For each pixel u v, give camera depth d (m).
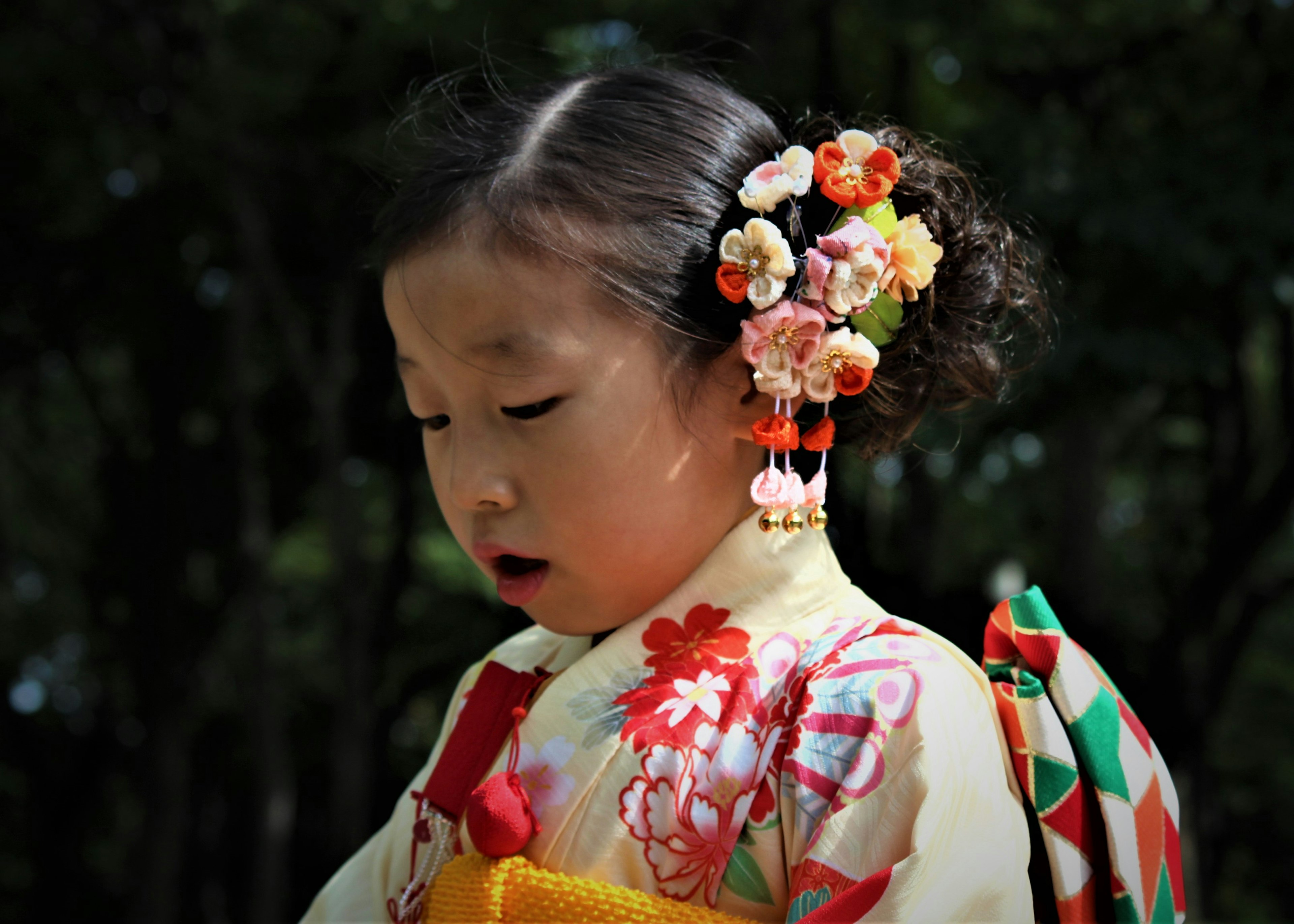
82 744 12.66
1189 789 8.78
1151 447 12.45
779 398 1.08
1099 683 1.14
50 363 10.84
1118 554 14.13
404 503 10.35
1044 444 11.20
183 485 10.34
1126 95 7.63
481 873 1.06
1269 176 6.37
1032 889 1.12
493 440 1.06
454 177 1.11
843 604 1.18
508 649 1.47
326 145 8.16
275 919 9.39
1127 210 6.05
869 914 0.92
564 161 1.09
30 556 11.87
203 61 8.05
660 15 7.38
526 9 7.03
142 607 10.38
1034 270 1.88
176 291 9.49
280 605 14.01
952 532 13.48
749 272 1.05
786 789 1.03
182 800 10.48
